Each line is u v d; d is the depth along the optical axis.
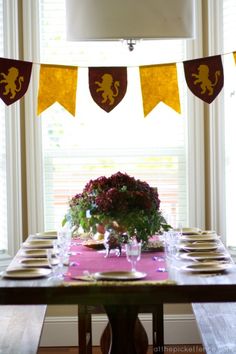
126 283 2.57
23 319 3.54
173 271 2.83
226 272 2.80
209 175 4.49
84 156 4.57
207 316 3.54
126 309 2.89
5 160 4.37
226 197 4.45
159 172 4.57
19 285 2.59
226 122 4.41
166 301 2.56
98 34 3.50
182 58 4.51
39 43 4.44
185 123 4.53
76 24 3.56
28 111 4.43
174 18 3.50
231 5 4.34
